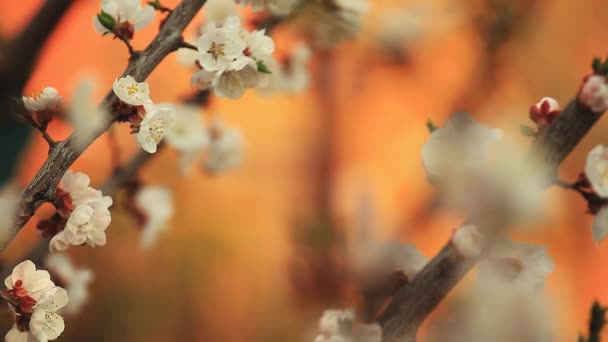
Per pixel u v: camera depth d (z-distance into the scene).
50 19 1.62
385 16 3.10
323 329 1.25
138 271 3.50
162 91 3.37
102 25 1.29
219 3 1.43
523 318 1.20
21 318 1.23
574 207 3.16
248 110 4.20
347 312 1.26
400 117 4.14
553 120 1.21
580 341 1.25
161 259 3.62
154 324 3.49
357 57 3.57
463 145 1.19
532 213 1.17
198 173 3.46
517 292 1.20
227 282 3.76
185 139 1.62
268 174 4.10
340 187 4.01
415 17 3.09
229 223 3.87
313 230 1.88
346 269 1.70
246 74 1.30
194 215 3.80
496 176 1.17
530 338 1.19
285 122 4.21
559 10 3.44
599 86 1.20
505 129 1.21
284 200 4.00
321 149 4.17
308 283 1.85
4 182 1.75
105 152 3.17
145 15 1.29
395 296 1.22
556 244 3.25
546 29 3.30
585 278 3.37
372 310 1.27
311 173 4.13
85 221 1.24
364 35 3.12
